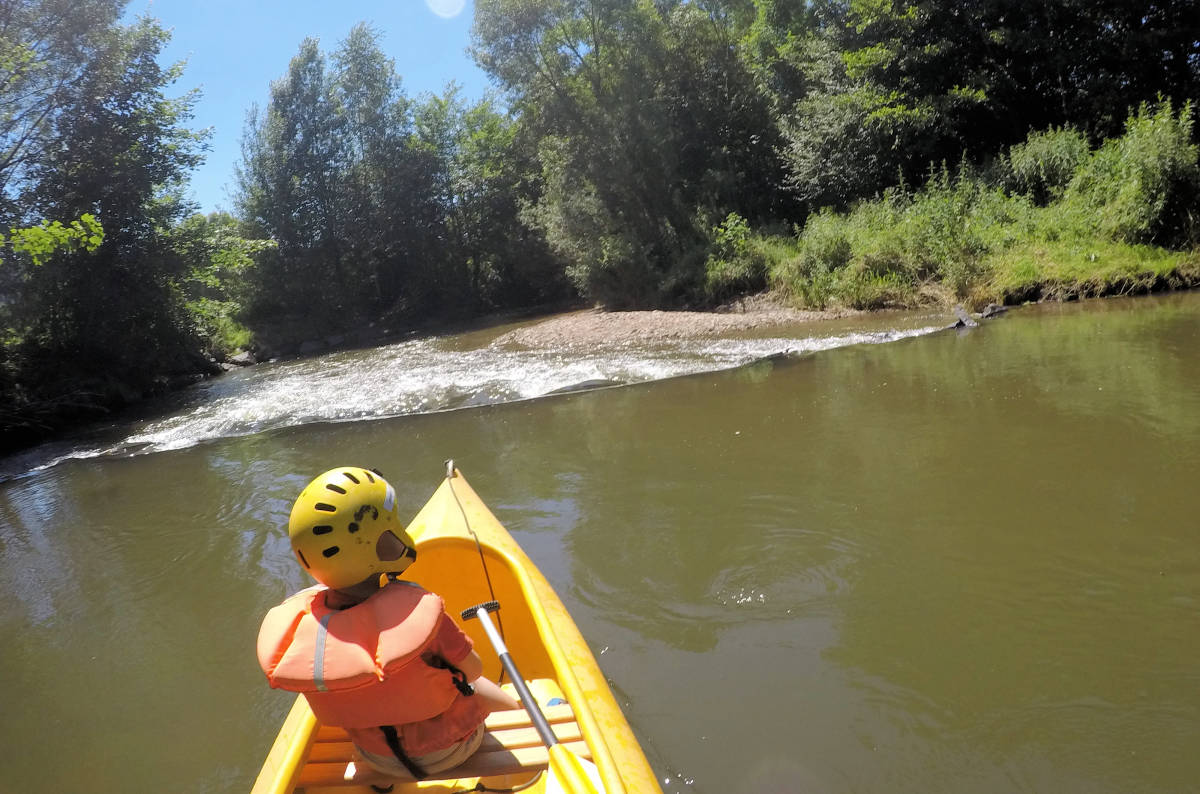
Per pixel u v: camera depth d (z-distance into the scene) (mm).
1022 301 12188
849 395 7758
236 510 6812
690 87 22203
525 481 6316
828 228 15883
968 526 4484
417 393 11008
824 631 3625
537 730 2324
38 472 10445
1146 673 3074
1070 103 17906
